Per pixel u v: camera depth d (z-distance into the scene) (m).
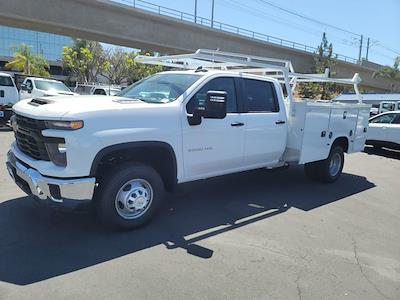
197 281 3.78
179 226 5.14
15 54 70.12
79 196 4.26
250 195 6.81
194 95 5.30
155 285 3.67
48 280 3.64
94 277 3.74
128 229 4.82
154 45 34.94
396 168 11.06
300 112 6.79
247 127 6.00
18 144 4.96
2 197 5.84
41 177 4.25
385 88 69.50
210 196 6.61
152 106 4.83
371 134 14.10
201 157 5.41
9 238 4.48
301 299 3.60
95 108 4.35
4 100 14.77
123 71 59.31
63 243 4.42
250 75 6.22
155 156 5.11
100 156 4.32
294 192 7.23
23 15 26.86
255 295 3.61
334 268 4.25
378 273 4.21
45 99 4.82
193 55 5.88
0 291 3.43
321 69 50.28
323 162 7.79
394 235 5.37
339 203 6.72
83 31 30.36
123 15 31.92
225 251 4.48
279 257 4.41
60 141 4.20
